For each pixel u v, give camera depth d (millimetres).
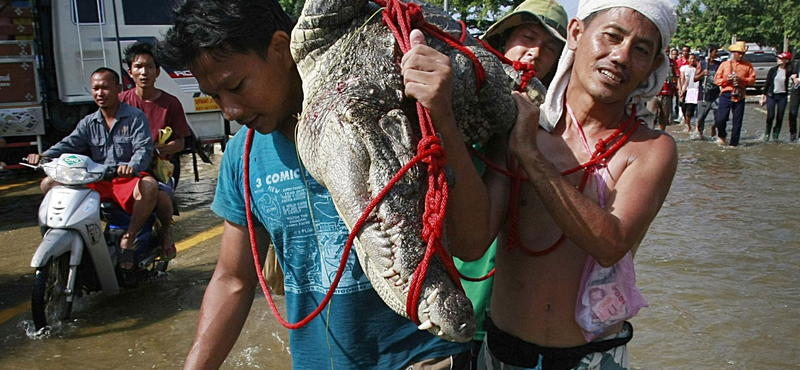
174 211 5449
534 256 2168
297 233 2123
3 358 4008
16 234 6895
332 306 2090
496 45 3531
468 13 14195
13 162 9922
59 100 9461
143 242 5078
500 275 2287
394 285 1480
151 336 4312
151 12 9555
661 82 2121
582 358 2137
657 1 1985
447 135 1672
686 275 5070
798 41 29234
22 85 9352
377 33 1765
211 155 12508
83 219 4520
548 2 3283
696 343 3947
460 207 1779
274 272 2385
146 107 6266
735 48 12508
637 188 2021
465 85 1784
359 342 2102
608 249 1915
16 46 9227
